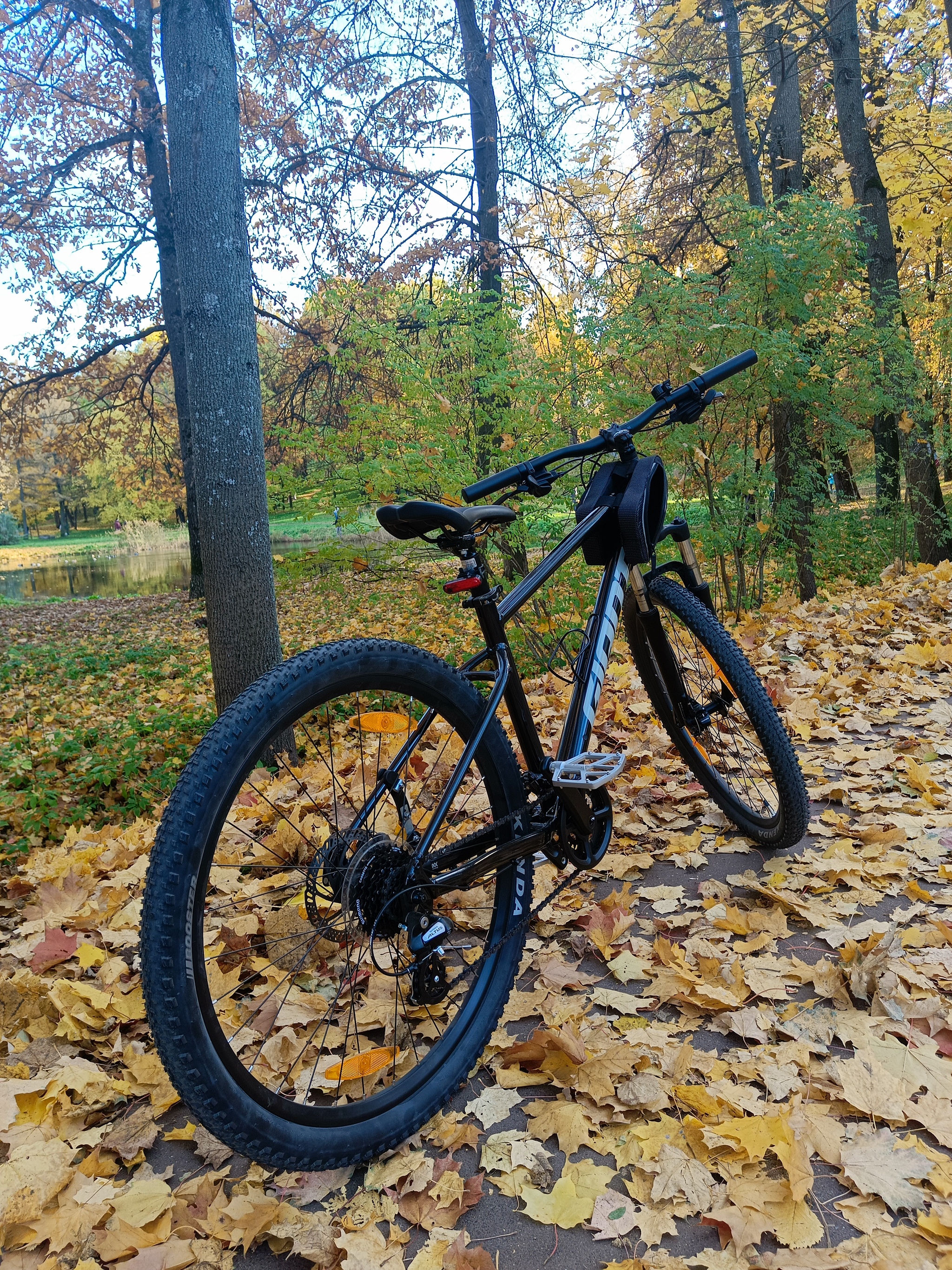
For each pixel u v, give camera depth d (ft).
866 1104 4.80
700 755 8.17
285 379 39.42
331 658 4.71
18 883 9.78
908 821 8.22
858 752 10.05
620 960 6.47
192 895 4.07
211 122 11.76
